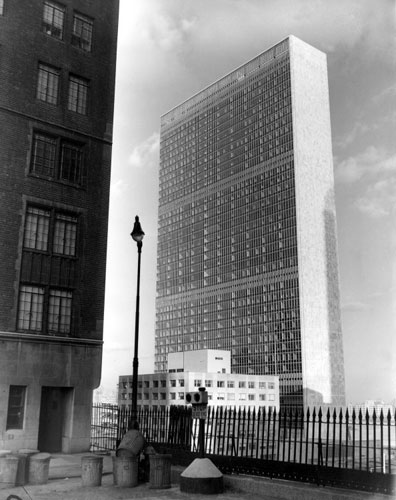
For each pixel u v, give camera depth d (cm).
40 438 2533
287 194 15962
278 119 16762
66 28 3002
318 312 15138
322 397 14588
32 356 2520
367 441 1207
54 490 1470
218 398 12925
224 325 16950
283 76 16850
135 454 1602
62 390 2650
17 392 2484
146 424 1961
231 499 1335
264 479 1416
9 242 2573
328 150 16688
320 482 1292
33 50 2831
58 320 2692
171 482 1623
